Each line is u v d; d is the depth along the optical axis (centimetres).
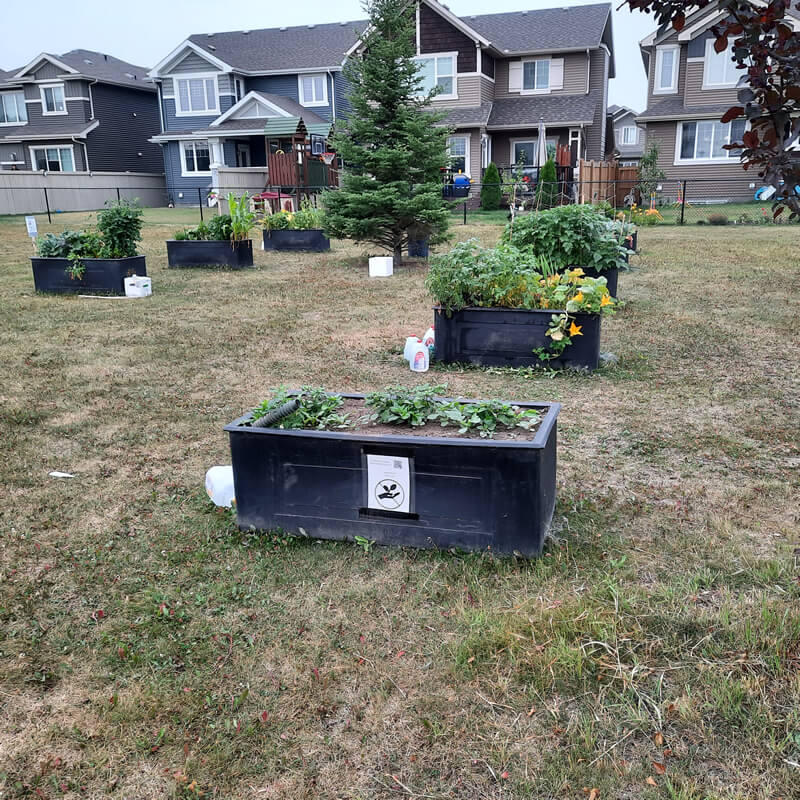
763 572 322
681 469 448
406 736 237
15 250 1684
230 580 330
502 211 2611
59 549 362
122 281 1112
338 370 696
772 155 219
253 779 223
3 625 301
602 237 911
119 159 3678
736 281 1133
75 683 266
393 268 1366
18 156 3544
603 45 3020
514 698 251
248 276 1295
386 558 343
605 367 684
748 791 210
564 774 219
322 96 3341
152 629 294
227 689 260
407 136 1280
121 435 527
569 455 473
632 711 242
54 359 740
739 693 244
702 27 2566
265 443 358
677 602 300
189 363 728
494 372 678
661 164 2798
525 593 311
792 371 665
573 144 2878
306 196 2406
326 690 258
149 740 238
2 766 229
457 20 2822
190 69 3303
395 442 337
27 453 491
